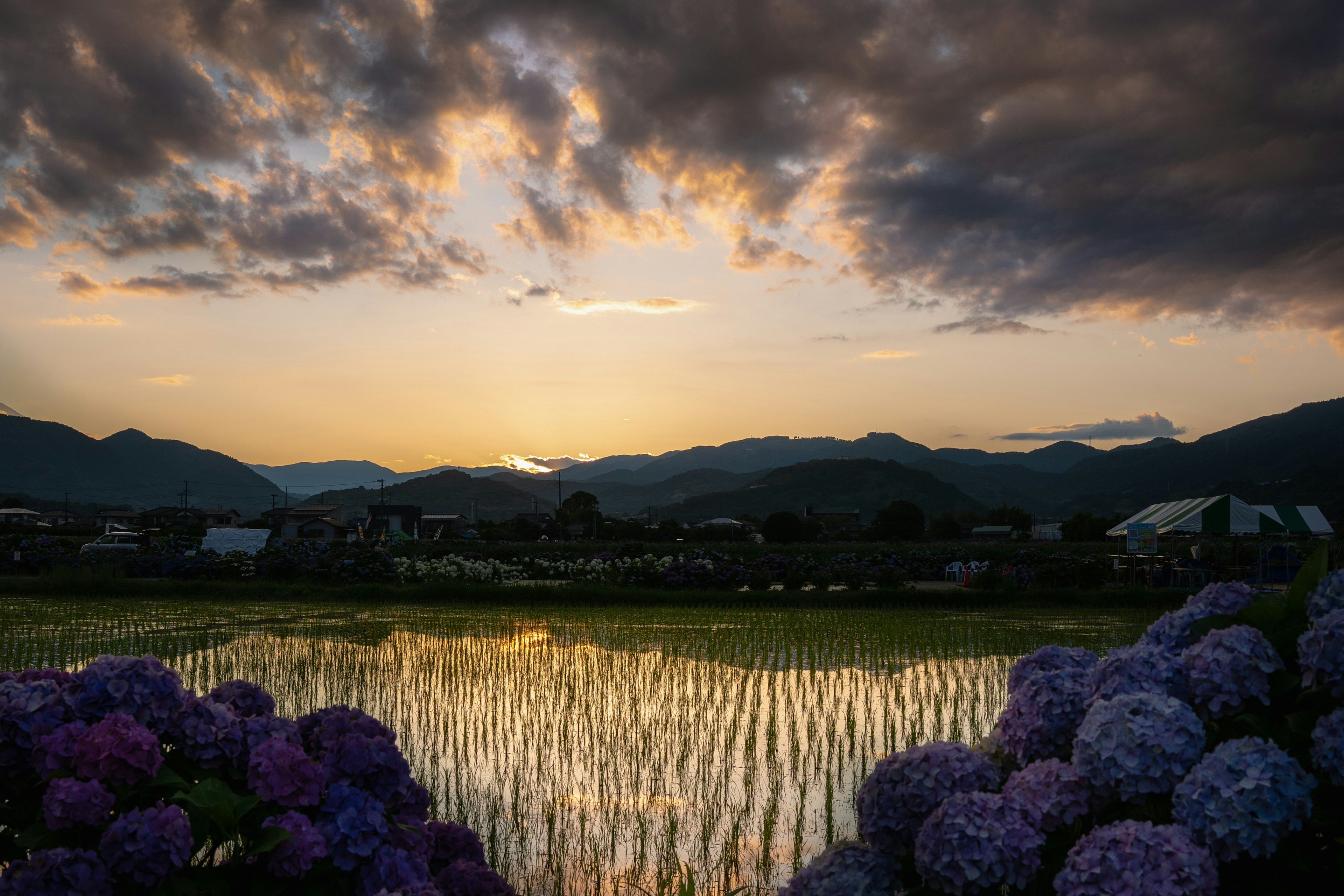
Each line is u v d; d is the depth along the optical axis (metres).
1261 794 2.42
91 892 2.72
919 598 26.56
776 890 5.71
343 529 101.88
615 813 7.16
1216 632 2.96
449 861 3.92
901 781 3.10
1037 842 2.68
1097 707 2.82
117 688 3.24
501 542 70.38
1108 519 83.94
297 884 3.09
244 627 18.67
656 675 13.13
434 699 11.36
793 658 15.09
